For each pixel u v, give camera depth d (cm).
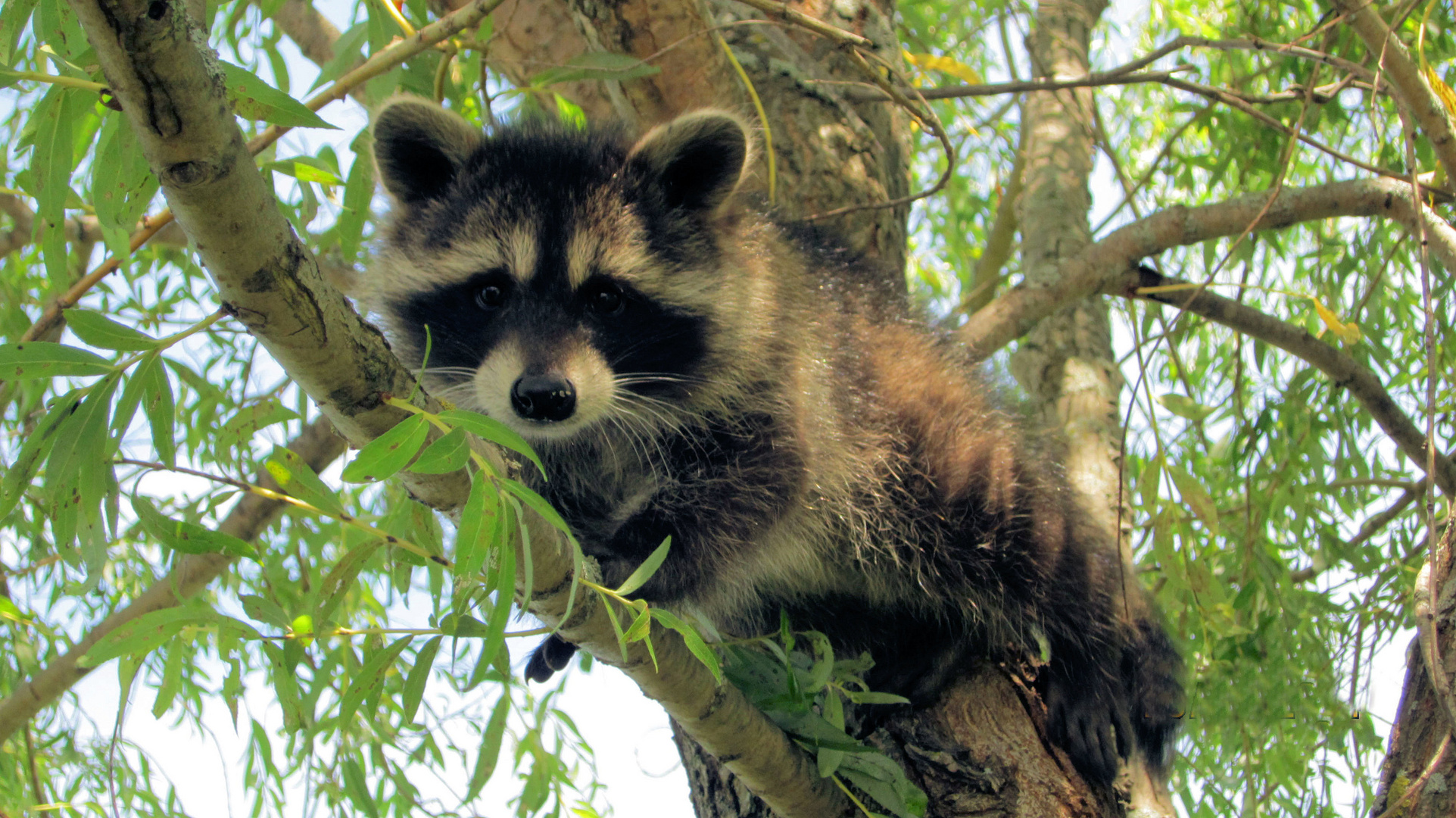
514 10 351
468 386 329
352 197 289
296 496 218
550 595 215
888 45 431
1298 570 446
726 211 346
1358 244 441
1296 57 419
